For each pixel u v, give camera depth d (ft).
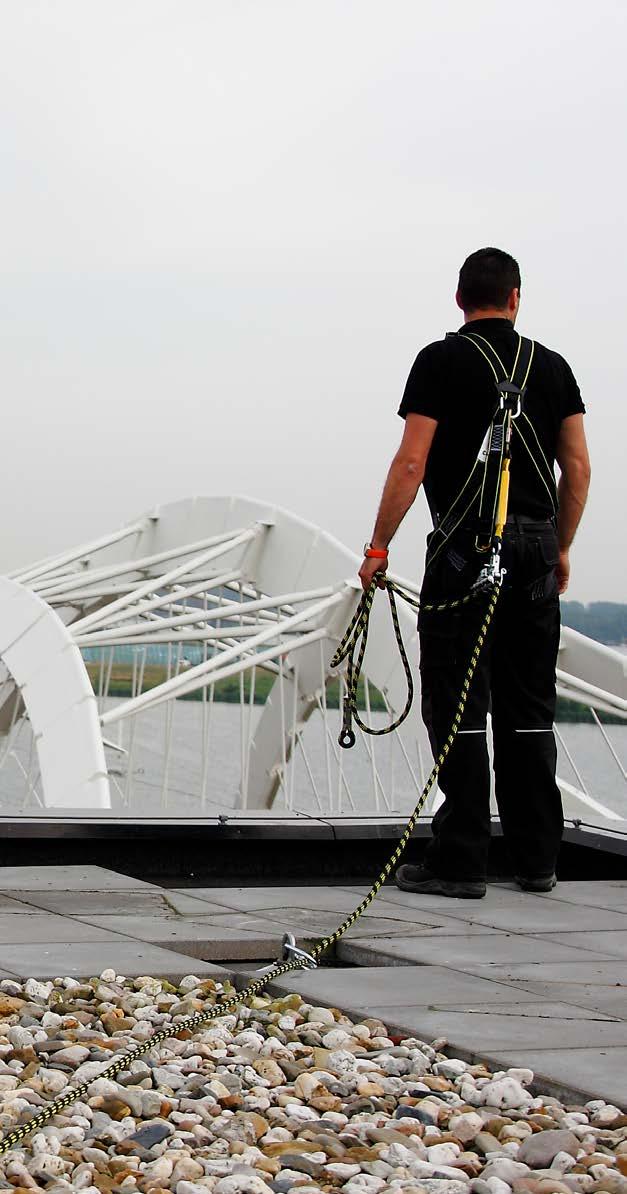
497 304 20.74
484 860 21.24
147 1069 12.16
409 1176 9.99
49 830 23.50
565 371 21.04
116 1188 9.53
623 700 68.74
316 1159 10.18
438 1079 12.10
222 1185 9.50
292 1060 12.82
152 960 15.90
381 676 79.51
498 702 21.84
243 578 92.94
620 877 25.17
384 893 21.50
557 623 21.43
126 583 100.53
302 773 97.81
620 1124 10.97
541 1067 12.21
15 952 16.16
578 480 21.20
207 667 72.59
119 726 75.51
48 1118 10.76
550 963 16.65
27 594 73.61
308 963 16.46
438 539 20.54
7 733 95.30
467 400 20.18
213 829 24.26
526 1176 9.94
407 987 15.25
